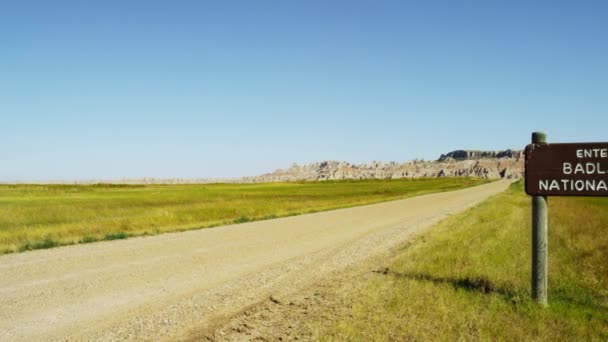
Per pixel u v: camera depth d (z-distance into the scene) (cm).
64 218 2670
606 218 2280
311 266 1195
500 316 699
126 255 1365
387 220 2550
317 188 9956
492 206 3250
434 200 4731
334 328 662
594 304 785
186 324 719
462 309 729
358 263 1235
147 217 2575
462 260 1137
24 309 790
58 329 691
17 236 1839
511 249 1317
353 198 5375
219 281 1016
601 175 738
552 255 1211
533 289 774
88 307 806
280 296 887
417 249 1373
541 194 768
